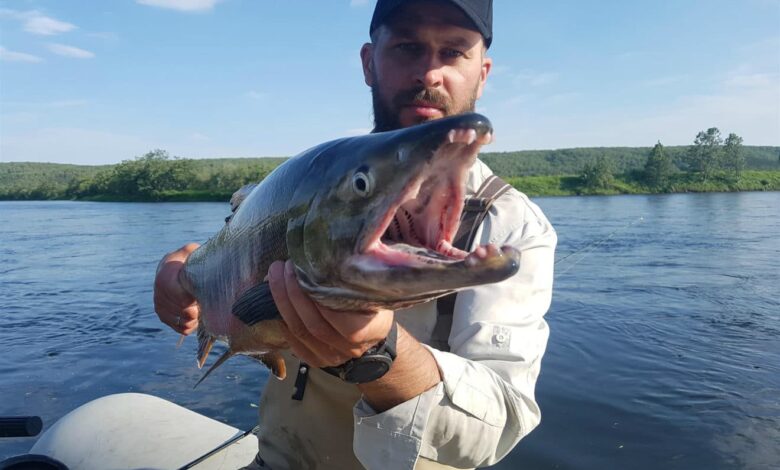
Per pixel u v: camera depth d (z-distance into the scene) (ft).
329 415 2.22
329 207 1.66
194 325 3.05
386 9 2.57
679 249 16.33
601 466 4.74
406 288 1.44
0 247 20.44
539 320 2.07
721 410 5.71
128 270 14.66
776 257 14.64
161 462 3.23
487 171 2.37
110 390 6.50
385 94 2.68
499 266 1.29
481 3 2.59
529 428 1.95
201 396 6.17
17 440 5.09
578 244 17.40
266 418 2.49
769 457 4.83
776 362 7.00
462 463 1.87
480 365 1.89
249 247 2.13
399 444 1.76
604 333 8.16
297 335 1.72
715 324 8.59
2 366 7.32
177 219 33.76
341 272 1.59
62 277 13.79
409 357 1.70
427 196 1.56
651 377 6.55
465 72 2.62
